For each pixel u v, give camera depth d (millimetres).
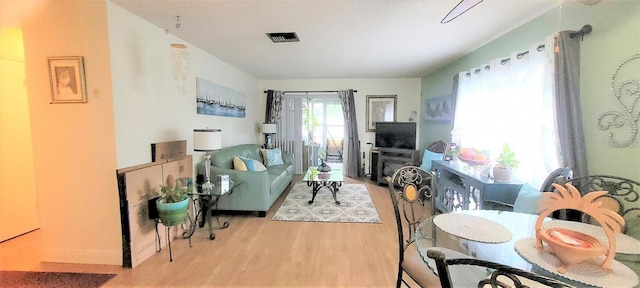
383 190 4848
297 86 6090
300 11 2299
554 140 2111
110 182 2217
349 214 3570
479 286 824
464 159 2857
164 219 2295
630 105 1702
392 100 5941
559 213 1829
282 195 4484
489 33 2859
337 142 6445
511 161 2463
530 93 2375
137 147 2426
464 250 1347
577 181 1913
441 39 3078
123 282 2047
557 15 2168
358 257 2432
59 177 2250
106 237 2270
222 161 3713
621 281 974
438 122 4809
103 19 2111
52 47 2160
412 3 2143
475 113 3332
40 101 2203
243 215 3543
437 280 1386
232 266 2277
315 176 4172
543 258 1148
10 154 2812
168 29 2758
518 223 1601
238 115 4848
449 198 3264
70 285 2006
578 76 1983
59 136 2215
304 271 2203
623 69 1726
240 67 4723
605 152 1852
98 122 2182
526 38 2531
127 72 2305
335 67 4711
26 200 2934
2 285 1998
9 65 2789
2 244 2680
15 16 2150
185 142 3117
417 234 1579
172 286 1999
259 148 5254
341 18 2457
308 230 3049
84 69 2152
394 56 3891
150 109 2596
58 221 2291
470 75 3467
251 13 2342
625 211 1672
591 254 1026
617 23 1744
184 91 3043
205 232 2998
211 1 2119
